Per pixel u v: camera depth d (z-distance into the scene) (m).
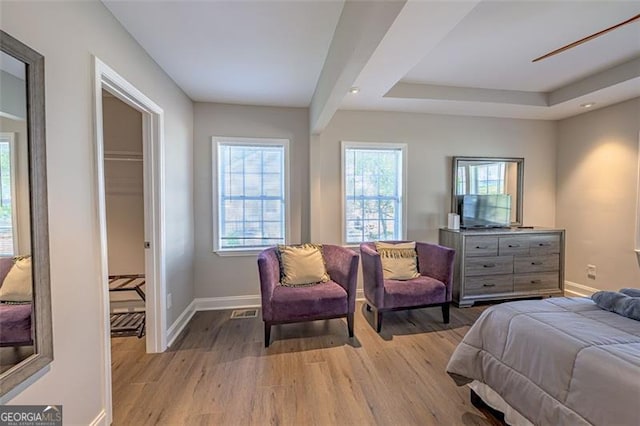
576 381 1.23
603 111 3.53
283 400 1.86
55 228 1.28
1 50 1.03
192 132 3.31
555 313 1.66
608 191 3.50
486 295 3.48
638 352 1.22
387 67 2.23
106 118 3.08
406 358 2.36
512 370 1.53
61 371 1.31
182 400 1.86
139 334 2.73
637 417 1.03
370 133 3.71
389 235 3.84
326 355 2.40
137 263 3.17
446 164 3.88
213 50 2.22
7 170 1.07
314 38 2.09
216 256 3.45
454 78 3.07
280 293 2.62
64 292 1.33
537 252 3.59
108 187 3.12
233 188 3.53
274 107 3.51
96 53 1.60
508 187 4.01
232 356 2.39
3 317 1.05
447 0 1.31
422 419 1.69
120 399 1.87
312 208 3.53
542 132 4.09
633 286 3.29
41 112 1.18
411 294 2.88
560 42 2.33
